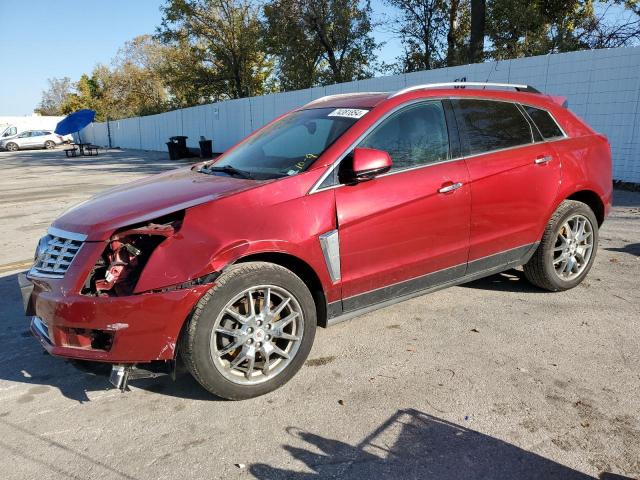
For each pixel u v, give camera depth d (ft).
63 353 9.53
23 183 53.06
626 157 34.68
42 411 10.23
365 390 10.68
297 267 11.11
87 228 9.99
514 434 9.14
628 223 24.88
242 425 9.58
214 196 10.41
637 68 33.22
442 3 77.25
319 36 98.02
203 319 9.53
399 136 12.28
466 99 13.67
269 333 10.37
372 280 11.79
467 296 15.90
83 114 92.43
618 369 11.32
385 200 11.61
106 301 9.20
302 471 8.34
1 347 13.25
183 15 125.59
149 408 10.26
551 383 10.79
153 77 190.19
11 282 18.65
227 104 83.66
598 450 8.69
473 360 11.85
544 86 38.47
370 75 102.47
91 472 8.40
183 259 9.44
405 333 13.38
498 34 66.90
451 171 12.73
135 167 71.72
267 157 12.62
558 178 14.85
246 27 126.41
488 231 13.58
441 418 9.66
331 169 11.18
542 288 16.01
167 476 8.27
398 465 8.43
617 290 16.10
